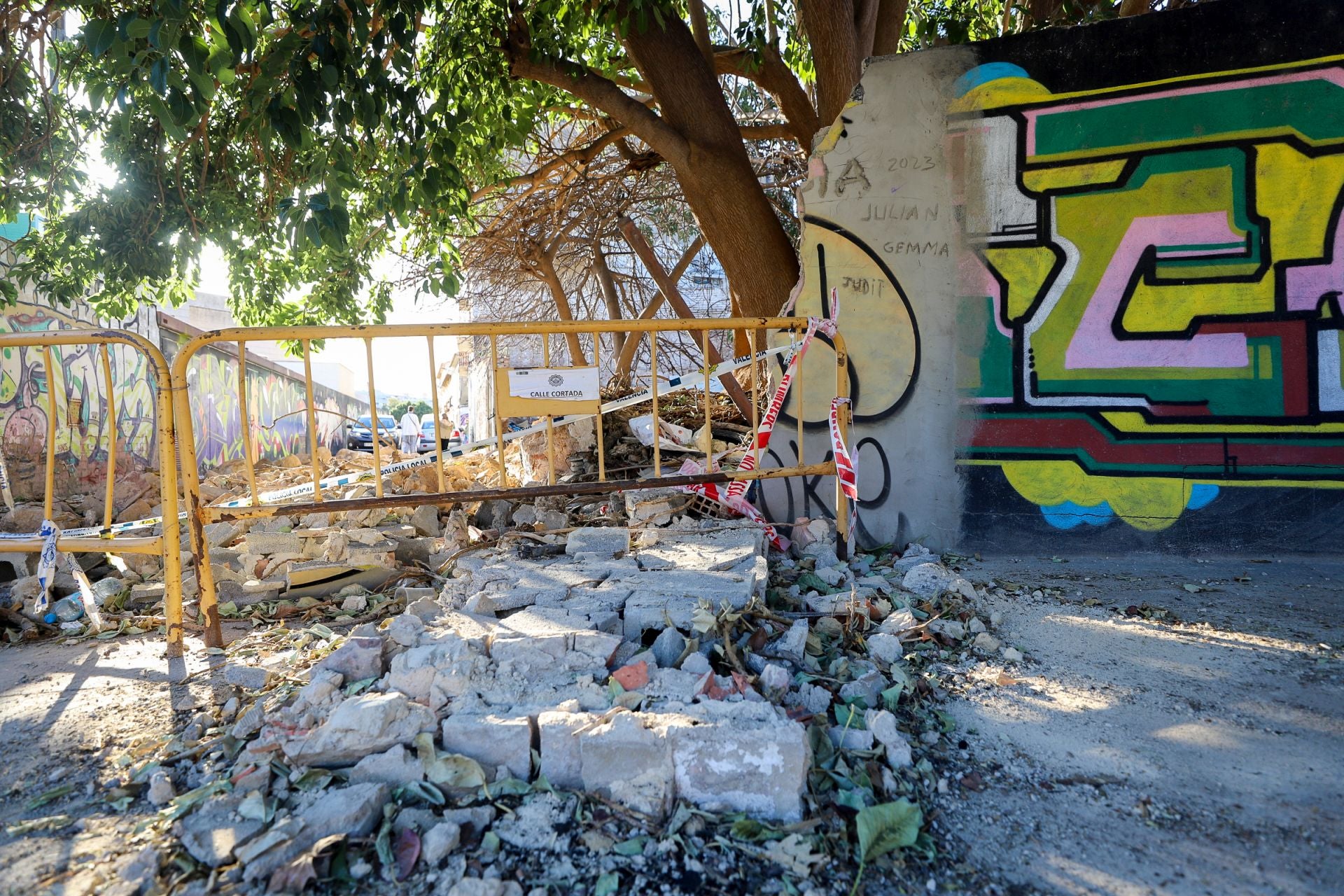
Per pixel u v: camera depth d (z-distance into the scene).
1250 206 4.24
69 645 3.43
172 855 1.84
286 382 19.67
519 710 2.24
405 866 1.77
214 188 6.27
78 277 6.68
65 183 6.30
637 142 9.89
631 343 9.27
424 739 2.10
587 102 6.11
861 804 1.98
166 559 3.15
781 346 4.77
